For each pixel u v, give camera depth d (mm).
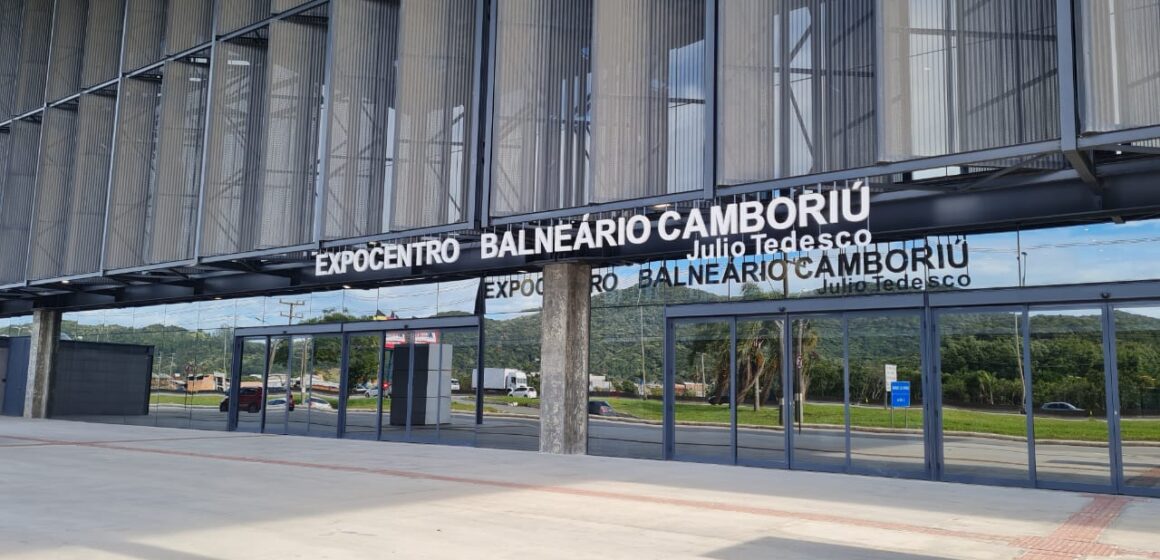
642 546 7922
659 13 15445
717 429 16453
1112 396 12742
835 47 13531
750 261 16469
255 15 22016
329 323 23172
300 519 9266
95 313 29312
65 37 27422
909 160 12406
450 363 20547
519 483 12656
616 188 15359
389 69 19359
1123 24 10828
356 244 18891
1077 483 12828
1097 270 13203
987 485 13398
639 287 17719
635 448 17281
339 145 19281
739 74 14164
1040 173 13055
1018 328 13680
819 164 13430
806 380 15609
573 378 18047
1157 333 12547
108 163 25312
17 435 22016
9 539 7988
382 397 21828
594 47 15719
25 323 32562
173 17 23531
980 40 12211
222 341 25828
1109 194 12727
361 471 14203
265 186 20375
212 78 21906
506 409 19328
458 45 17984
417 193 17797
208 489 11789
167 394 26969
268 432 24328
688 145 14922
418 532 8523
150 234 22844
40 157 26891
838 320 15430
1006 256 13977
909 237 14852
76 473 13641
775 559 7395
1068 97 11070
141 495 11133
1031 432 13305
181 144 23078
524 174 16609
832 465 15133
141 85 24516
